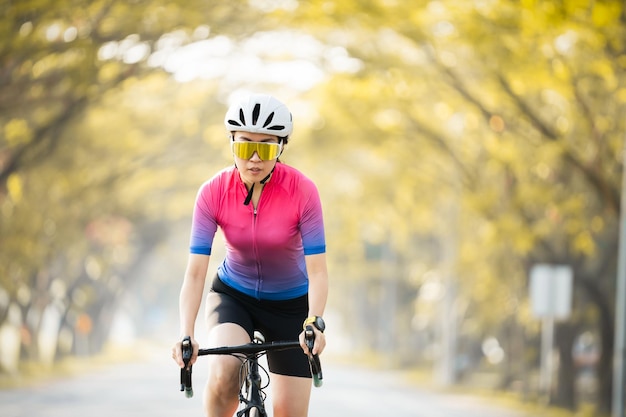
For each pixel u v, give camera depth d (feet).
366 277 437.99
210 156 275.39
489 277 228.22
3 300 284.82
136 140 251.60
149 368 326.85
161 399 183.21
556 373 208.44
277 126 37.04
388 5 147.02
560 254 197.57
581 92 144.36
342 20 151.84
